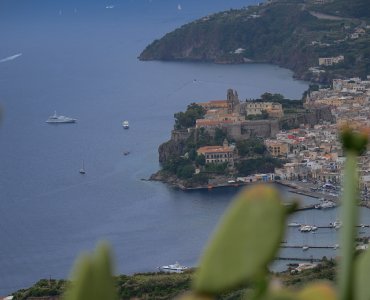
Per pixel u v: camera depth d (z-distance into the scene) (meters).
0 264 126.81
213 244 4.68
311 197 153.62
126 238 136.38
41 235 141.00
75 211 154.88
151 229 140.50
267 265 4.64
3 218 151.62
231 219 4.67
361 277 5.72
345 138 5.18
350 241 5.09
